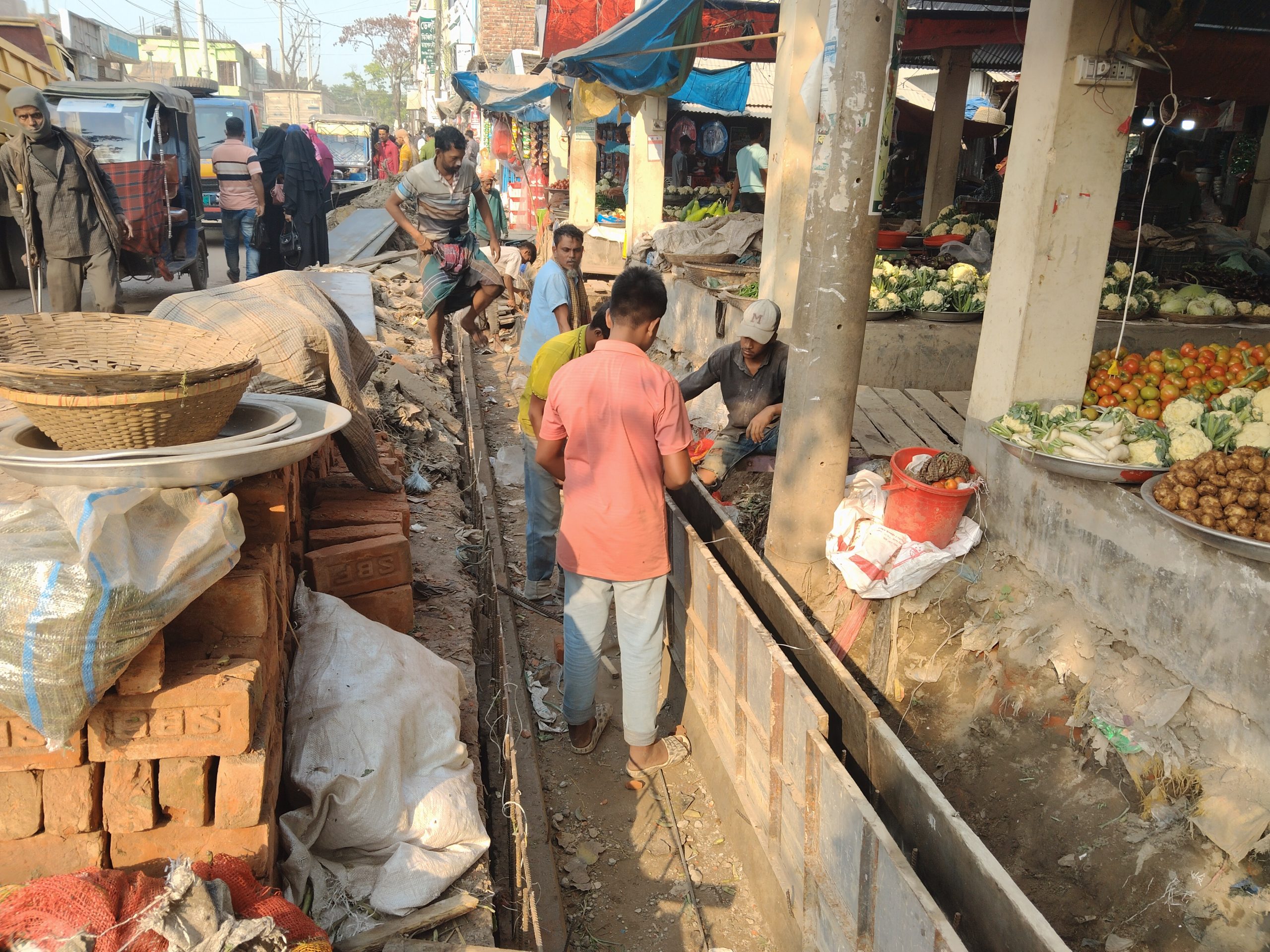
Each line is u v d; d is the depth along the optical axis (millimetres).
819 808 2881
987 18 10984
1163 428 4141
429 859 2914
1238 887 3029
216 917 2182
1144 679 3639
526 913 2965
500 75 19906
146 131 11953
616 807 4051
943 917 2158
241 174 12148
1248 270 8734
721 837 3908
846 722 3352
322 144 21312
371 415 6586
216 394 2713
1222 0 7602
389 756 3016
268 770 2742
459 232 8875
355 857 2959
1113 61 4043
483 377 10344
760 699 3371
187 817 2551
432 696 3393
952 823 2611
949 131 12844
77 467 2408
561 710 4637
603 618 4035
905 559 4410
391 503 4656
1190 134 13641
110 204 8109
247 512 3043
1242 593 3215
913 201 16188
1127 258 9586
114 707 2416
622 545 3730
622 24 9070
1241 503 3275
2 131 11055
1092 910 3287
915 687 4367
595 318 4523
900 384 6637
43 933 2064
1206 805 3193
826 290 4168
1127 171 13531
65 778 2455
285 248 13203
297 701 3115
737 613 3547
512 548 6230
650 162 11914
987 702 4164
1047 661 4047
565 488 3859
